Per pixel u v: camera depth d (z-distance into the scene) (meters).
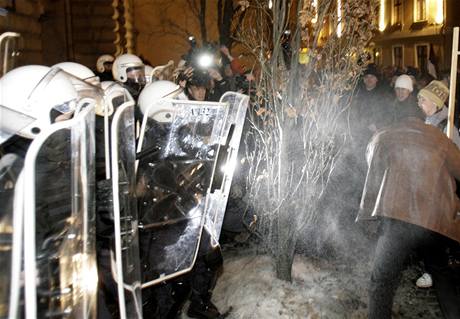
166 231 2.96
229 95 3.50
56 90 2.21
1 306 1.41
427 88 3.40
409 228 2.95
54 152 1.78
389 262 2.98
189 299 3.46
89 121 2.05
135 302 2.34
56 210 1.76
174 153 3.10
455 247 3.08
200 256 3.27
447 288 3.34
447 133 3.93
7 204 1.50
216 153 3.20
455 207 2.99
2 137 1.88
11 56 4.54
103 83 4.39
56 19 9.98
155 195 2.94
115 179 2.12
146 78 5.57
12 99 2.16
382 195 3.04
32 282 1.42
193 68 4.95
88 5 11.05
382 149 3.16
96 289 2.13
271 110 3.69
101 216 2.42
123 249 2.28
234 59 6.35
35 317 1.43
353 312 3.43
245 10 3.90
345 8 3.58
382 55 23.16
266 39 3.71
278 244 3.74
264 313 3.41
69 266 1.83
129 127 2.44
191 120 3.18
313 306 3.47
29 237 1.42
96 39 11.21
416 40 19.66
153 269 2.89
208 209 3.37
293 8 3.77
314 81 3.67
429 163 2.98
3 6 6.74
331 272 3.95
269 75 3.65
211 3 15.55
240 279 3.86
